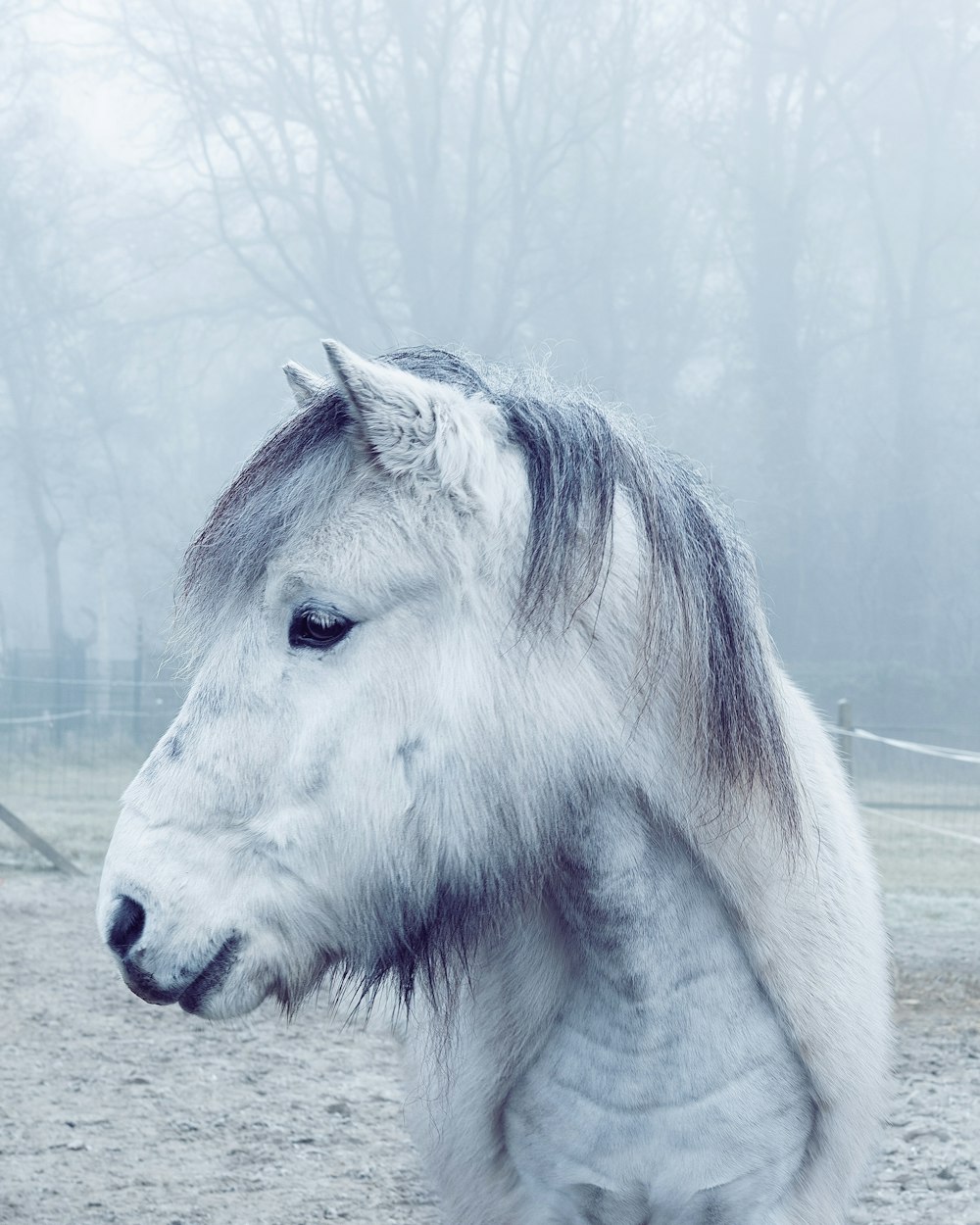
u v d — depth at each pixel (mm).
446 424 1836
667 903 2006
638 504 1972
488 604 1853
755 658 2021
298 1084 5137
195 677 1926
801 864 2061
